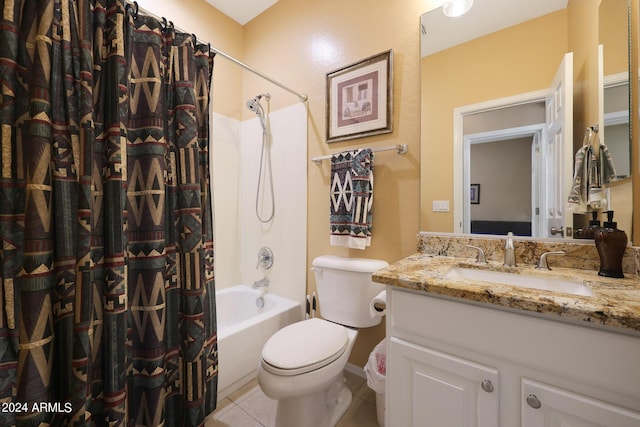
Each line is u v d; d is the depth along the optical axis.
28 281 0.78
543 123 1.13
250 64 2.26
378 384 1.22
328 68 1.78
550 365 0.67
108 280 0.94
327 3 1.79
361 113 1.62
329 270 1.55
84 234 0.88
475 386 0.77
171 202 1.18
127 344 1.03
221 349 1.44
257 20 2.22
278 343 1.22
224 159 2.21
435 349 0.84
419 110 1.44
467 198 1.30
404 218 1.48
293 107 1.96
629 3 0.94
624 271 0.94
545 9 1.14
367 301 1.44
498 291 0.73
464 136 1.30
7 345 0.76
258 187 2.17
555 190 1.11
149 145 1.06
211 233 1.35
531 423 0.69
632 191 0.94
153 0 1.78
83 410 0.85
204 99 1.31
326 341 1.24
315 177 1.85
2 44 0.76
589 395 0.64
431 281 0.84
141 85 1.08
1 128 0.77
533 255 1.12
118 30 0.97
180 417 1.18
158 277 1.06
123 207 0.98
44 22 0.81
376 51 1.58
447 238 1.32
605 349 0.62
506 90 1.21
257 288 2.10
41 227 0.80
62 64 0.86
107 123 0.96
